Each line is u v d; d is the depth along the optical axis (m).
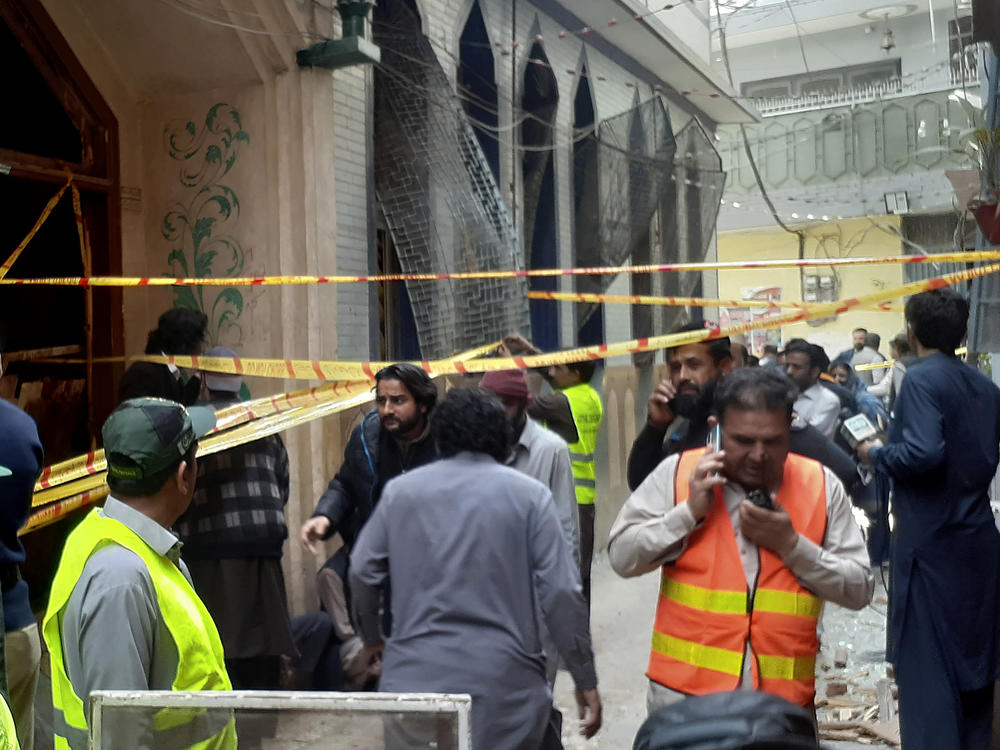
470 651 2.74
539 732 2.81
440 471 2.91
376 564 2.95
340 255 6.23
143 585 2.07
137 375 4.42
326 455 6.12
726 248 22.44
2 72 5.64
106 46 5.96
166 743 1.56
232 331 6.01
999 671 3.72
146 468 2.16
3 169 5.23
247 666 4.40
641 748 0.98
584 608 2.89
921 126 19.14
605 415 10.05
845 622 6.80
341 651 4.38
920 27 21.95
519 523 2.83
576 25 10.01
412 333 8.03
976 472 3.71
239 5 5.54
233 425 4.45
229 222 6.01
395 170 7.02
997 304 6.83
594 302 10.09
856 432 3.92
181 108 6.11
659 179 10.81
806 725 0.98
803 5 21.94
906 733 3.75
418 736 1.50
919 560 3.72
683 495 2.67
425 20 7.37
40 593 5.58
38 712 3.41
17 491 2.78
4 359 5.51
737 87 23.50
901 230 20.59
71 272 5.92
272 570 4.38
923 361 3.80
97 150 5.98
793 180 20.34
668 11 12.48
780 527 2.46
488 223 7.04
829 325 21.62
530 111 9.56
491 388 4.12
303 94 5.89
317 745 1.52
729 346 3.98
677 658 2.57
